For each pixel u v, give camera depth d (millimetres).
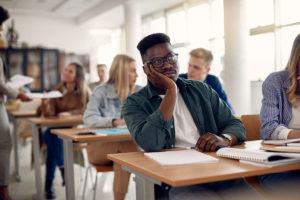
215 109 1714
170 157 1231
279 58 5461
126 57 2754
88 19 10164
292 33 5258
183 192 1301
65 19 11023
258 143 1565
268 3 5598
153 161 1205
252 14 5902
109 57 11789
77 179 3775
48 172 3160
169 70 1542
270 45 5594
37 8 9922
